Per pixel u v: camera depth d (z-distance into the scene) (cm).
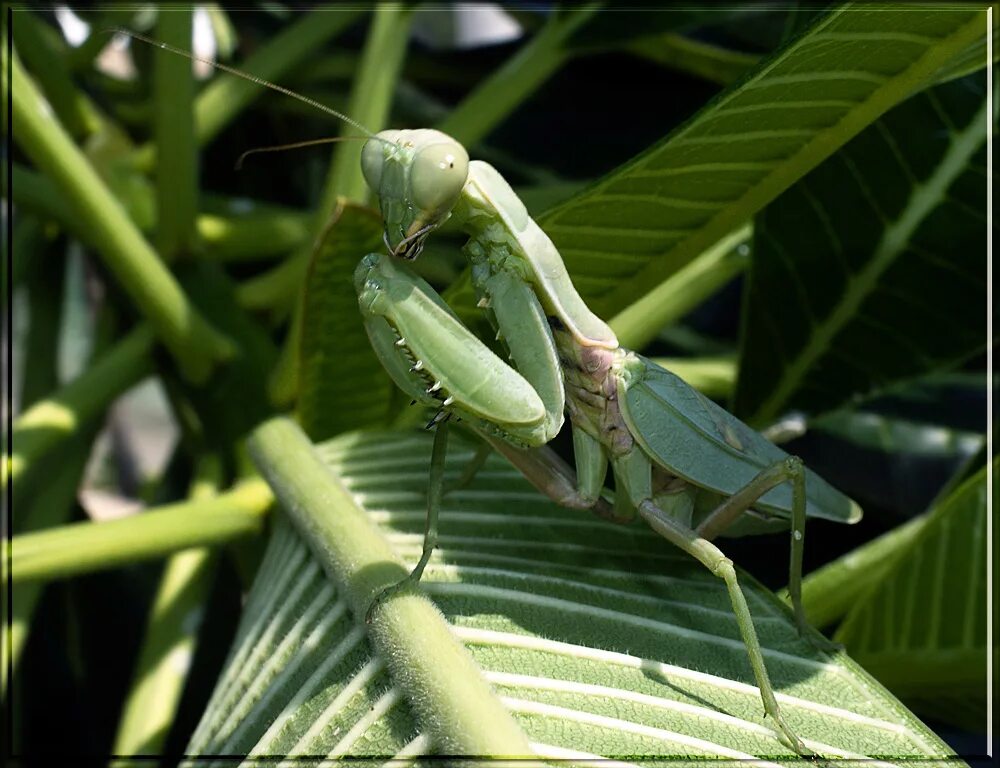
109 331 26
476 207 18
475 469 19
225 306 24
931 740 17
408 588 17
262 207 26
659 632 18
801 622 18
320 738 16
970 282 20
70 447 24
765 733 17
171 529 20
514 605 17
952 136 20
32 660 23
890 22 16
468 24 36
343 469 20
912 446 23
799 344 21
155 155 24
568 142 28
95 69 27
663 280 19
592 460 19
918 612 20
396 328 18
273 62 26
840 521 20
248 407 23
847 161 20
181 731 22
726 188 18
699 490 20
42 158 21
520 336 19
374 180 18
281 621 18
